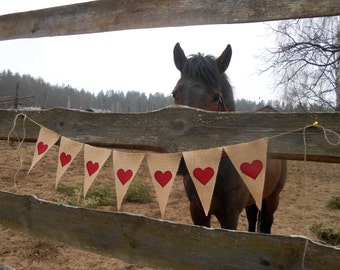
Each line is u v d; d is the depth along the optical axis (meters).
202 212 2.64
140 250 1.50
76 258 3.78
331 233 4.86
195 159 1.41
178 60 2.93
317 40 12.88
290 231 5.12
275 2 1.36
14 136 1.97
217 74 2.64
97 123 1.71
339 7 1.24
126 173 1.52
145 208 5.89
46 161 9.23
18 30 2.11
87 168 1.61
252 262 1.27
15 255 3.76
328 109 14.01
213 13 1.48
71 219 1.68
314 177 10.27
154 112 1.58
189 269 1.39
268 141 1.35
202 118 1.48
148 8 1.64
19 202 1.88
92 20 1.81
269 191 3.50
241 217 5.73
